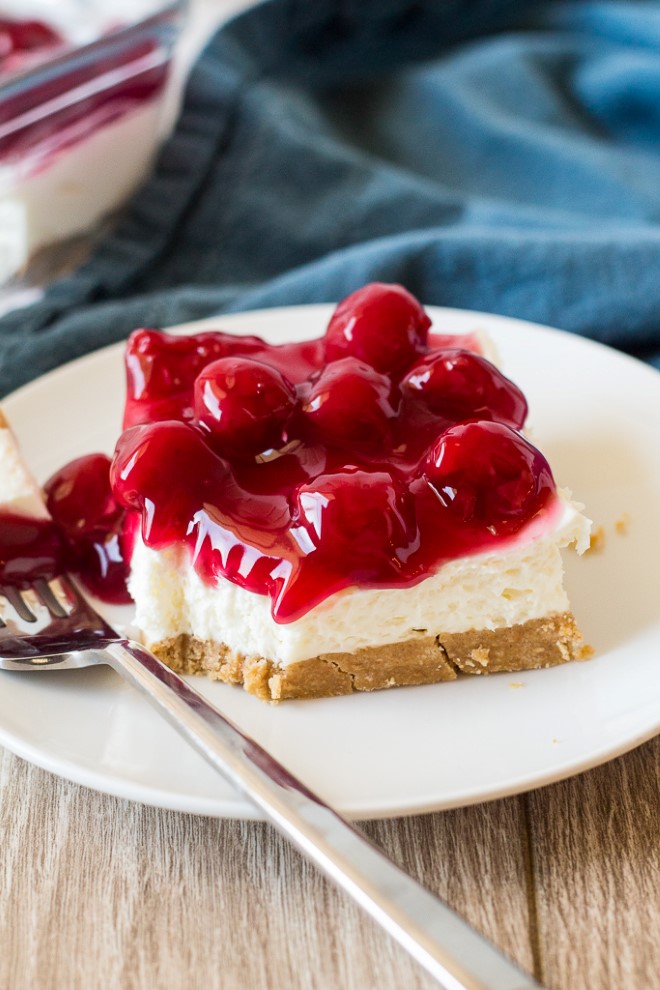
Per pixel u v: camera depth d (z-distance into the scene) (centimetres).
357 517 33
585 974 30
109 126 52
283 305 48
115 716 33
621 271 46
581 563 36
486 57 63
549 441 40
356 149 58
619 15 66
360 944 31
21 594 37
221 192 54
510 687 34
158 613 35
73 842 33
